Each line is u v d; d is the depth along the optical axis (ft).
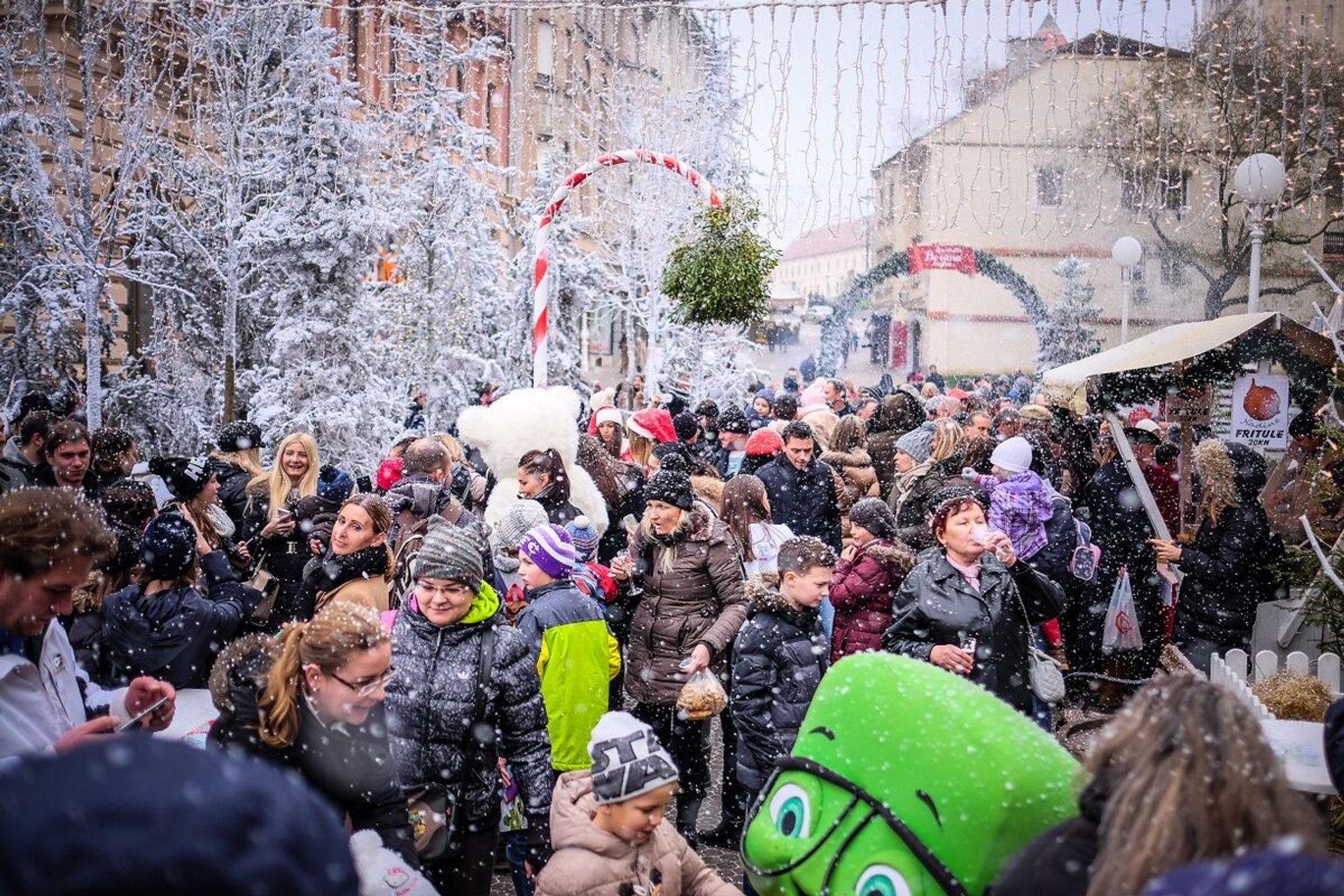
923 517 29.19
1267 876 4.39
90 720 12.15
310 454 25.77
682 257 34.96
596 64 67.97
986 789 10.37
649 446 34.83
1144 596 29.55
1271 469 34.19
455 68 52.19
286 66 42.98
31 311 45.29
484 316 59.31
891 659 11.60
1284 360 31.78
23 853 3.31
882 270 106.01
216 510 23.07
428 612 14.74
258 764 3.95
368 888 10.62
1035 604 19.04
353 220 42.91
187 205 49.55
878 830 10.66
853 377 135.64
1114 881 7.51
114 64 50.55
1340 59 49.49
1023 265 107.04
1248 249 89.81
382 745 11.52
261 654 11.43
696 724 20.90
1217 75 48.47
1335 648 22.65
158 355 46.37
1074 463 35.99
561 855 12.35
